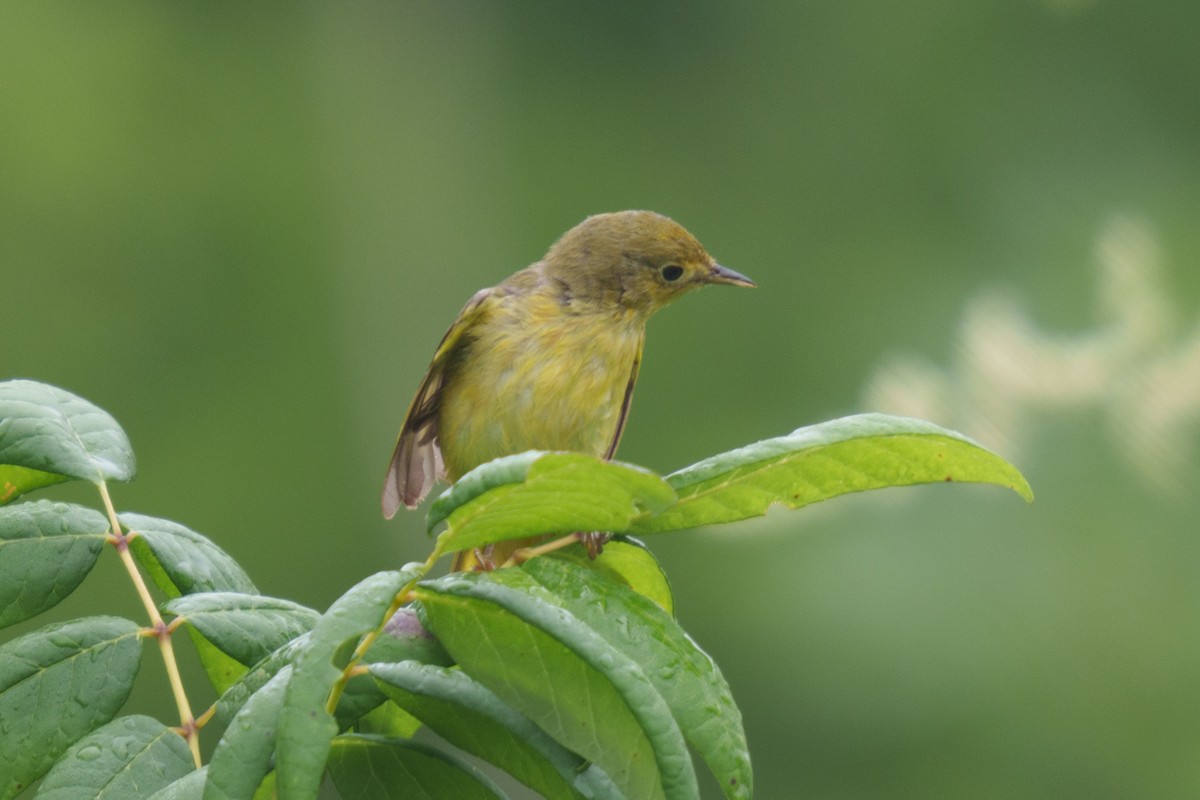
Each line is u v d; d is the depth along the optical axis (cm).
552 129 2456
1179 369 1286
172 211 2164
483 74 2467
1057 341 1299
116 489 1914
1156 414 1282
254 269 2206
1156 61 2042
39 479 386
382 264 2294
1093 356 1262
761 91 2316
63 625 338
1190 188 1902
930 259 1975
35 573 345
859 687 1406
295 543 1967
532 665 289
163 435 2025
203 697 1420
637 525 328
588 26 2477
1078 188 1939
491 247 2372
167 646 342
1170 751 1349
